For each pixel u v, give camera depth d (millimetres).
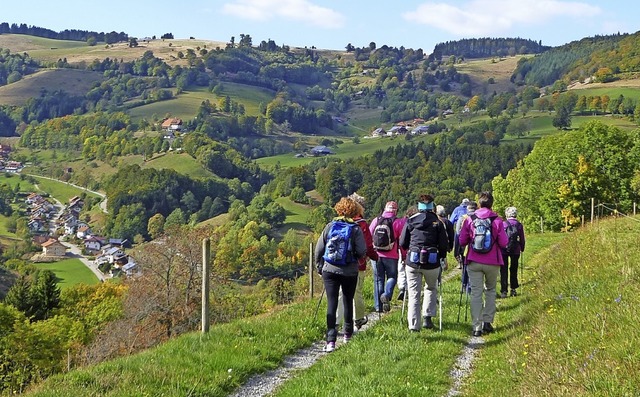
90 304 54594
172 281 37062
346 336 11094
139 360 9617
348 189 140250
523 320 11383
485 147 154125
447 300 15117
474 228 11508
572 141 57250
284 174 154000
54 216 164000
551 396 6656
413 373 8844
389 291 13062
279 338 11203
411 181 140625
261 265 80562
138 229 135750
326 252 10508
